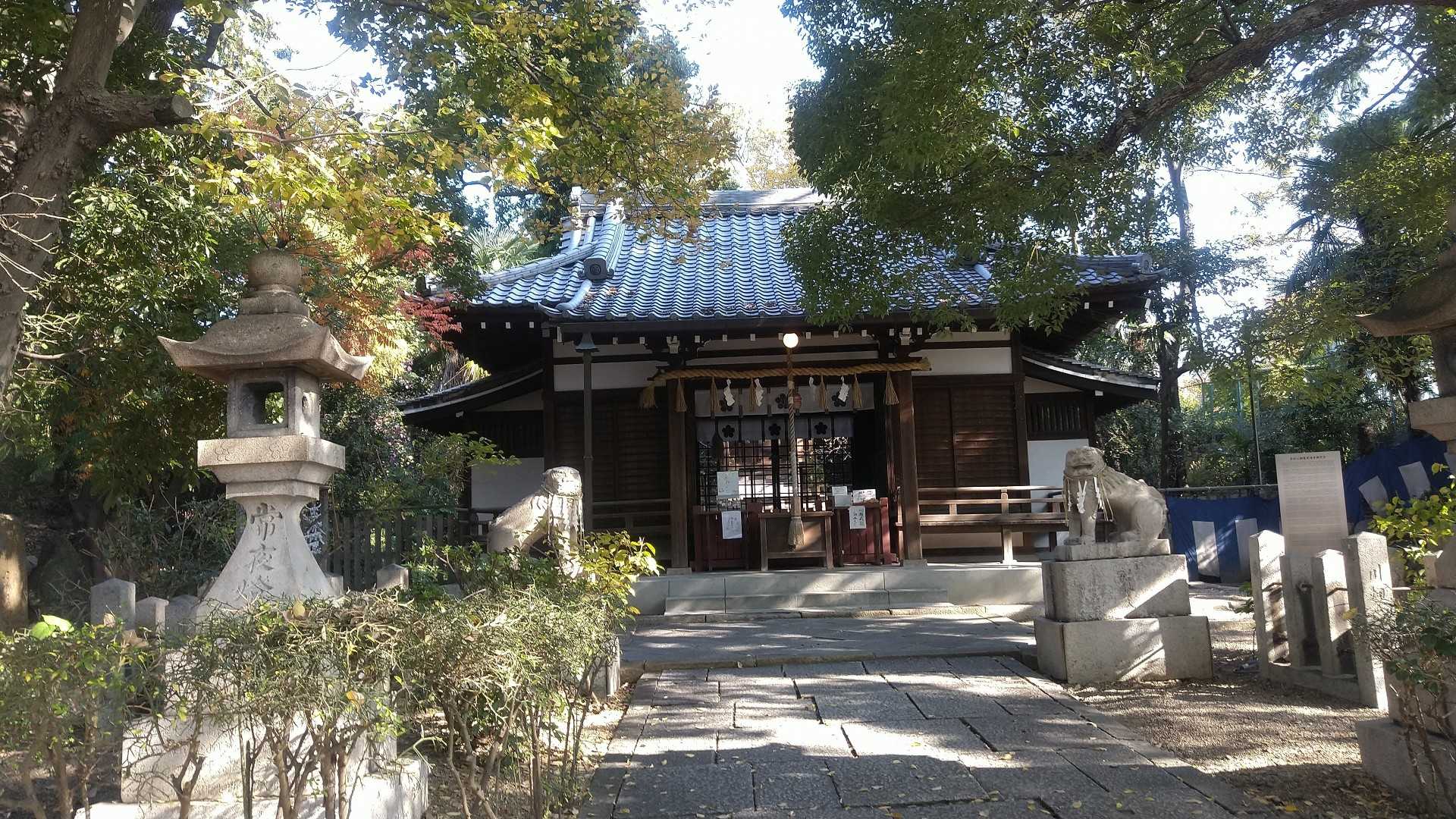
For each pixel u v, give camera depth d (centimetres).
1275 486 1634
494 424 1570
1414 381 1677
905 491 1359
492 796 491
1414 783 438
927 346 1498
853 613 1201
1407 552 658
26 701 312
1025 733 573
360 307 1018
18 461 1181
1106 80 916
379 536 1134
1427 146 1030
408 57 779
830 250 997
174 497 1137
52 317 700
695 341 1391
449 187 1207
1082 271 1392
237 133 566
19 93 617
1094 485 774
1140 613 747
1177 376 2047
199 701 328
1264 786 471
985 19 740
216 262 807
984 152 814
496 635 357
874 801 462
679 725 625
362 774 413
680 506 1358
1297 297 1225
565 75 765
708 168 841
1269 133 1126
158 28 734
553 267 1541
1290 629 696
